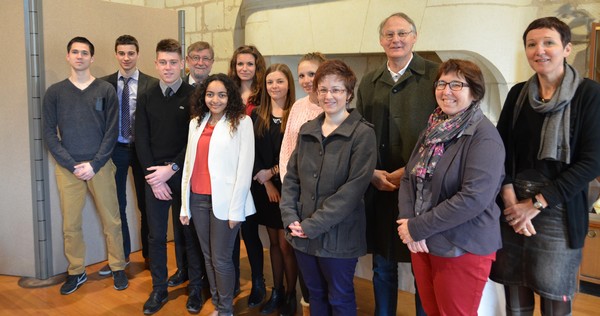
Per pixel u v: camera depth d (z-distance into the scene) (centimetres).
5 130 289
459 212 153
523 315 192
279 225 250
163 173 252
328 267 191
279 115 250
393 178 208
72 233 284
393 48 209
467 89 160
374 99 223
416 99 211
